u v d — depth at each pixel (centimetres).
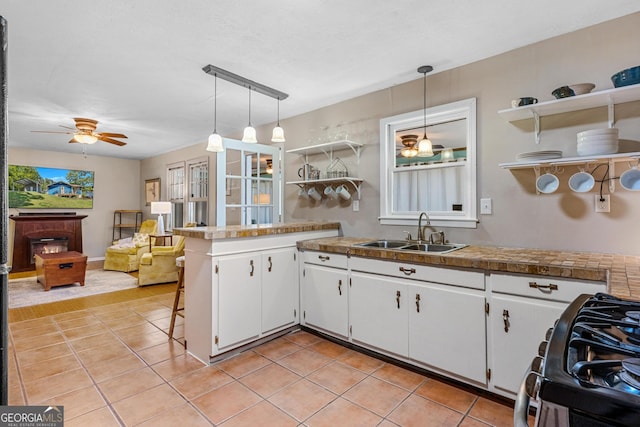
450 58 263
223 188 364
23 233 618
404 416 183
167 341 288
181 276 297
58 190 674
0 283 77
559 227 227
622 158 191
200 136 541
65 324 330
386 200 322
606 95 192
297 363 246
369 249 249
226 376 227
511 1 192
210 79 304
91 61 269
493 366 194
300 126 408
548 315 175
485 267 193
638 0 192
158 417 183
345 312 269
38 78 301
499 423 176
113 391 209
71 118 431
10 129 486
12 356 258
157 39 235
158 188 716
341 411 188
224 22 213
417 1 192
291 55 259
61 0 190
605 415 58
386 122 321
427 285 220
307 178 377
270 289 283
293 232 303
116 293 451
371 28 221
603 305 105
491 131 256
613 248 209
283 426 175
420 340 224
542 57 234
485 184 259
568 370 67
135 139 566
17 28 220
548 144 231
